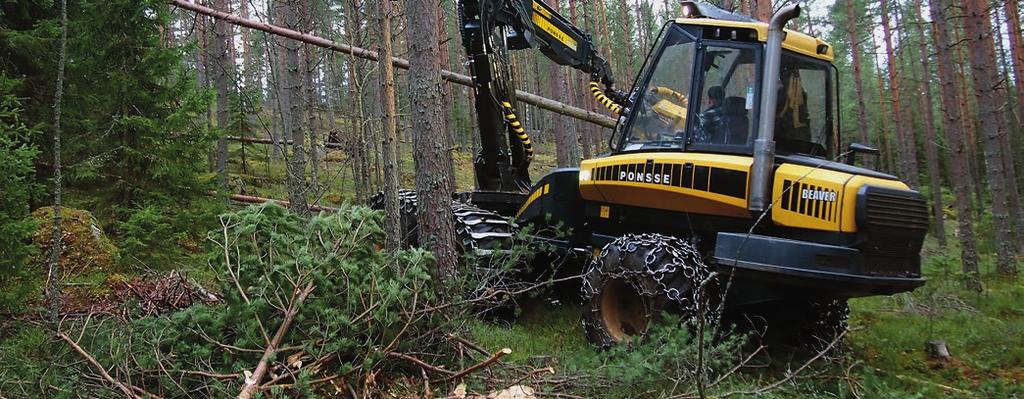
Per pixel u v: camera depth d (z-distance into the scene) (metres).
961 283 8.56
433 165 4.76
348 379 3.58
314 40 7.96
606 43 21.75
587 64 6.99
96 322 4.57
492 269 5.29
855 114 26.58
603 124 8.62
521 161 7.19
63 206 6.95
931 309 6.26
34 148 5.07
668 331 3.93
